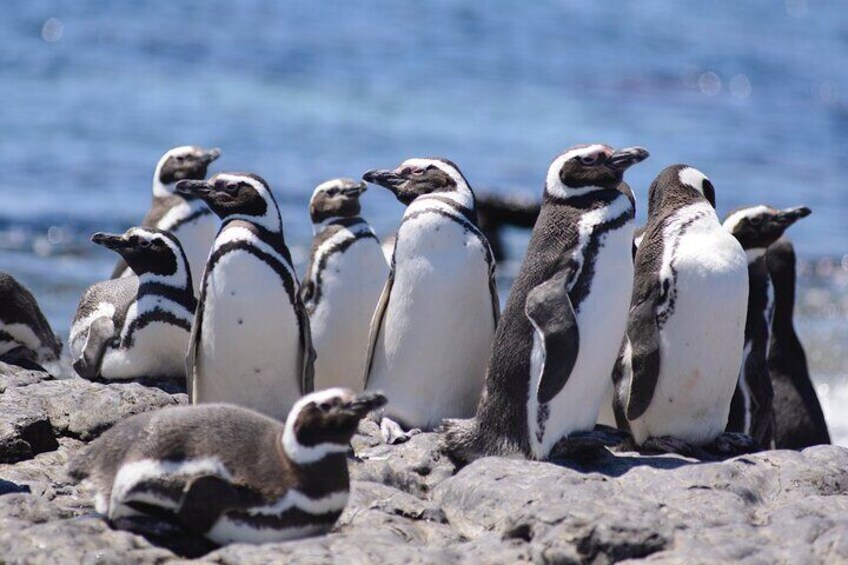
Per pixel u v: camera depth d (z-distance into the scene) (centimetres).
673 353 1284
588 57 6844
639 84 6372
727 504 1092
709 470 1155
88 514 1068
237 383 1328
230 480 982
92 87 5138
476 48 6719
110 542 973
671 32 7788
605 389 1362
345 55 6194
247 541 989
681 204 1324
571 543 975
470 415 1376
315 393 991
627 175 4528
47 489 1150
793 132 5588
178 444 992
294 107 5112
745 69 7006
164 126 4606
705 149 5100
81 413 1337
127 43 5931
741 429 1572
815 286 3272
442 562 953
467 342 1353
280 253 1330
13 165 3938
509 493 1105
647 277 1298
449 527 1091
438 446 1266
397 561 947
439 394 1359
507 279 3155
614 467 1203
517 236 3638
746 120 5769
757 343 1600
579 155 1219
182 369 1495
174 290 1465
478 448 1239
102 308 1530
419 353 1345
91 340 1483
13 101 4819
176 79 5394
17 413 1284
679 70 6788
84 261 2983
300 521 989
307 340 1331
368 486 1158
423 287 1336
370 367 1388
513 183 4306
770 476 1178
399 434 1317
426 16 7350
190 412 1016
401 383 1359
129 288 1542
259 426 1013
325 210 1606
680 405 1299
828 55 7662
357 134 4769
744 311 1290
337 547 969
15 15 6288
